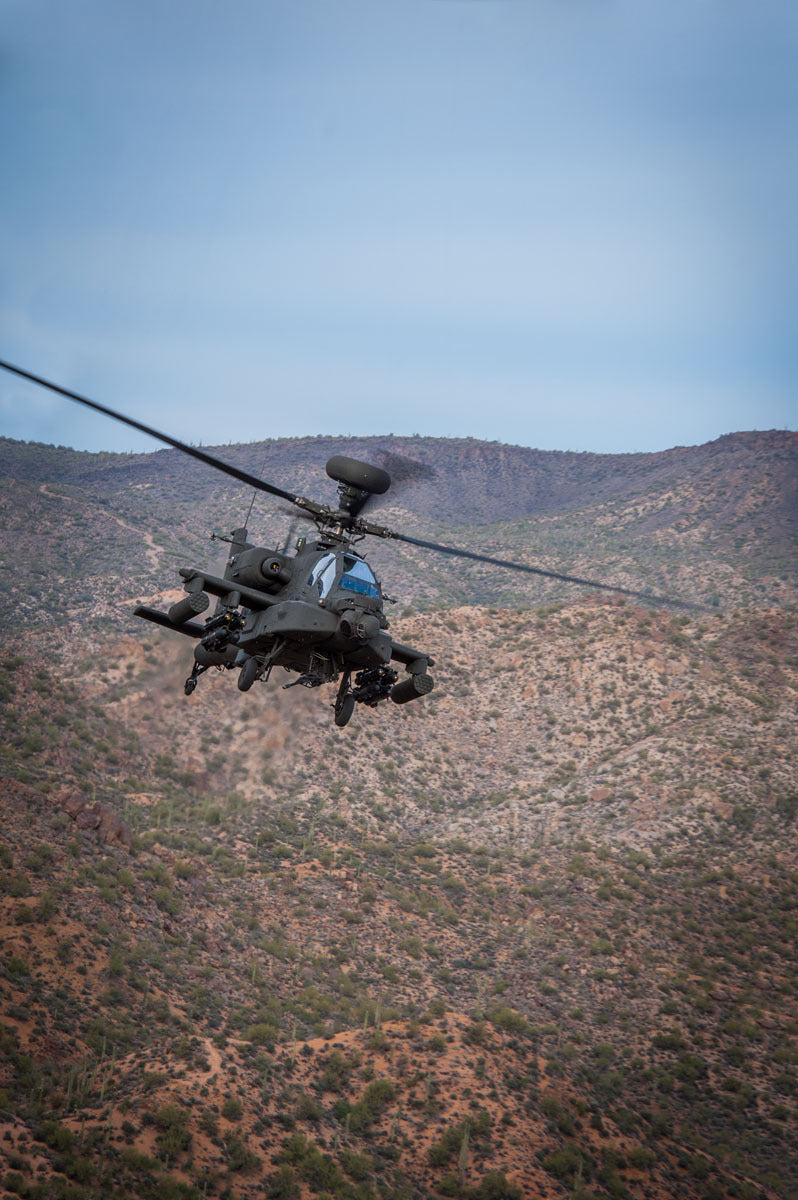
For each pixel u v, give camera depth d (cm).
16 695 14275
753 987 10831
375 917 11219
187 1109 6425
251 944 9862
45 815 10088
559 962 10881
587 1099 8188
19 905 8269
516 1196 6581
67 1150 5669
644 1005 10194
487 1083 7844
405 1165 6756
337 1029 8562
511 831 14650
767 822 14038
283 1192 6006
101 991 7700
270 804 14125
